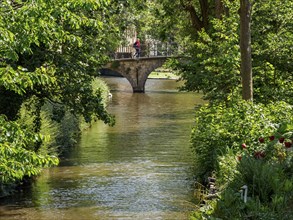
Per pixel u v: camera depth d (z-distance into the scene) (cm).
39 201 2316
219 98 2827
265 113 2222
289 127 1933
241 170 1602
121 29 3128
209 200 1614
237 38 2922
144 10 3881
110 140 3825
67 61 2442
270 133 2017
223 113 2416
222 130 2203
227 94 2816
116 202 2277
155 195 2361
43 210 2184
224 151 2142
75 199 2339
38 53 2328
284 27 3053
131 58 7850
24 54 2273
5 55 1474
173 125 4547
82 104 2544
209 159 2295
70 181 2656
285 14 3030
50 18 1513
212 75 2919
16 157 1404
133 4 3388
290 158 1658
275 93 2838
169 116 5153
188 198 2286
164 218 2033
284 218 1337
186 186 2494
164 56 7856
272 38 2958
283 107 2312
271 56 2945
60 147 3397
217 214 1444
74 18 1644
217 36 3159
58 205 2253
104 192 2444
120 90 8088
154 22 4781
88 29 2494
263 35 3030
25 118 2786
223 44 2864
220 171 1831
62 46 2486
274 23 3061
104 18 2686
